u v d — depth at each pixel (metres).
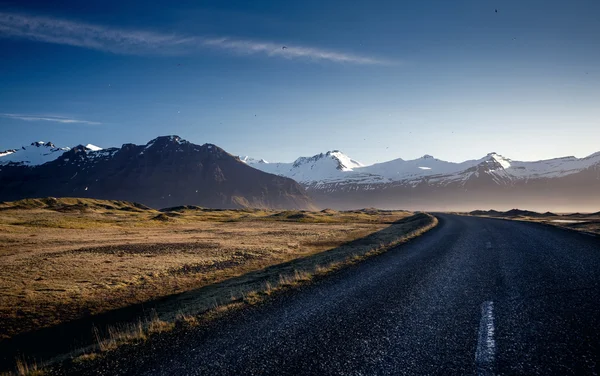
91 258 29.30
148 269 23.58
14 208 125.56
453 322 6.67
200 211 175.00
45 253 32.88
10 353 10.49
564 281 9.57
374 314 7.50
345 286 10.67
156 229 72.12
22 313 14.45
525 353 5.11
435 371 4.71
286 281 12.57
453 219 55.53
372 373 4.75
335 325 6.91
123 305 15.38
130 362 5.81
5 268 24.61
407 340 5.88
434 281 10.57
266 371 5.02
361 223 82.19
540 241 19.80
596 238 19.91
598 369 4.50
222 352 5.90
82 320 13.48
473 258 14.74
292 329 6.85
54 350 10.41
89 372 5.57
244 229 68.81
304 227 70.50
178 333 7.21
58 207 138.38
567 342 5.42
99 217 106.00
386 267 13.71
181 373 5.18
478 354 5.17
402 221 76.62
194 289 17.45
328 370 4.93
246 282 16.80
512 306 7.51
